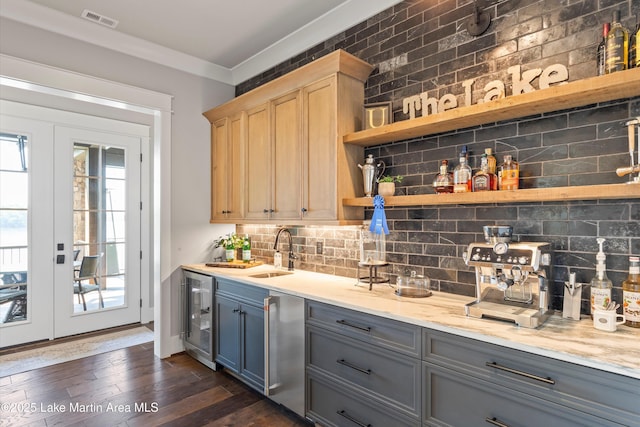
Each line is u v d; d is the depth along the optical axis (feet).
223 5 8.66
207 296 10.16
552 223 6.01
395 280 8.08
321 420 7.04
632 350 4.19
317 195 8.40
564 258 5.87
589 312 5.64
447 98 7.18
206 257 11.85
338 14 9.03
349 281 8.54
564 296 5.50
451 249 7.24
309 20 9.41
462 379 5.06
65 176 12.59
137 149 14.14
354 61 8.07
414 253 7.80
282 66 10.84
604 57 5.14
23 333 11.78
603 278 5.28
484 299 5.83
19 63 8.54
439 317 5.54
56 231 12.40
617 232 5.41
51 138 12.28
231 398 8.57
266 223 9.78
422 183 7.63
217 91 12.16
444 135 7.30
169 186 11.00
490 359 4.80
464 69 7.04
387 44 8.32
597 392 3.97
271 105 9.61
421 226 7.70
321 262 9.81
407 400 5.68
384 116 8.10
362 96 8.58
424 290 6.98
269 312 8.03
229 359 9.35
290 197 9.06
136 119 14.07
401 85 8.04
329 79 8.14
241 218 10.60
